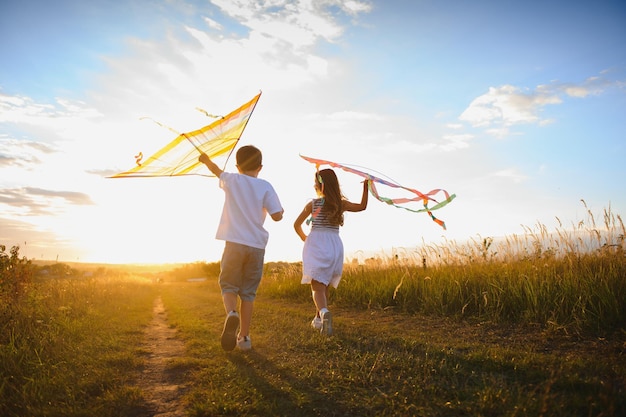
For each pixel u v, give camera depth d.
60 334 4.56
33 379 2.86
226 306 3.75
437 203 3.77
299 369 3.18
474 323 5.32
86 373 3.16
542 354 3.46
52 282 9.50
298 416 2.33
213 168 3.93
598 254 5.81
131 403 2.59
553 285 5.26
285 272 12.47
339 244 4.73
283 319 5.76
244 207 3.88
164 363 3.71
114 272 27.86
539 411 2.14
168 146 3.58
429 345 3.81
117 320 6.54
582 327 4.30
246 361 3.49
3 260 6.31
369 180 4.27
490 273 6.42
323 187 4.71
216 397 2.58
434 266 8.00
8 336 4.07
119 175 3.55
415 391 2.56
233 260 3.81
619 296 4.34
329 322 4.34
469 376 2.87
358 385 2.78
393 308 6.91
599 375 2.77
